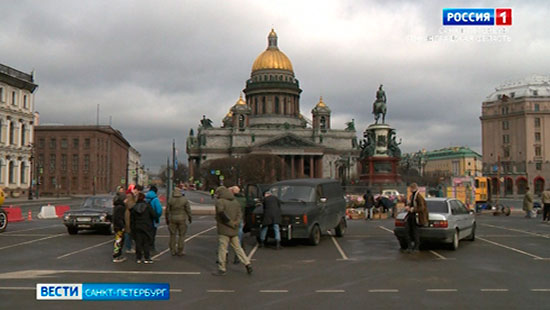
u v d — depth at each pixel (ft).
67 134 449.06
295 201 71.61
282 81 653.71
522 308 35.55
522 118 401.08
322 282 44.55
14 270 50.01
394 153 213.25
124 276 47.11
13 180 271.49
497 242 73.92
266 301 37.52
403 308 35.53
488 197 173.68
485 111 430.61
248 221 79.77
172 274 48.21
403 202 143.84
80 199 304.91
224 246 48.14
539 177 394.52
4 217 88.07
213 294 39.83
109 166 514.68
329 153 617.21
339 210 80.59
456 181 153.38
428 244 70.79
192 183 622.95
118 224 55.67
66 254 60.80
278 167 456.04
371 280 45.42
